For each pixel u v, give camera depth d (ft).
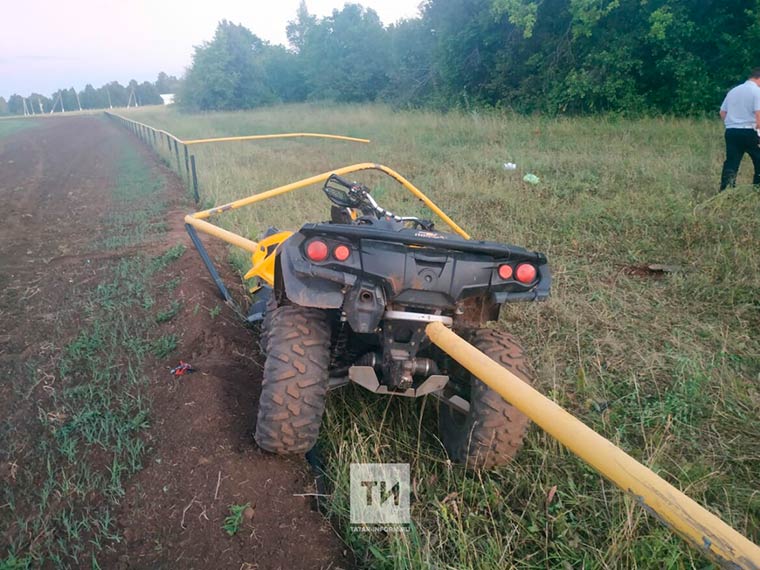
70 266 23.75
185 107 189.67
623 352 15.26
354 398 13.17
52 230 31.71
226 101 179.93
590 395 13.23
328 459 11.16
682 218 24.07
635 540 8.94
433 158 44.68
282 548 8.92
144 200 38.58
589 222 25.31
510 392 6.97
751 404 12.86
